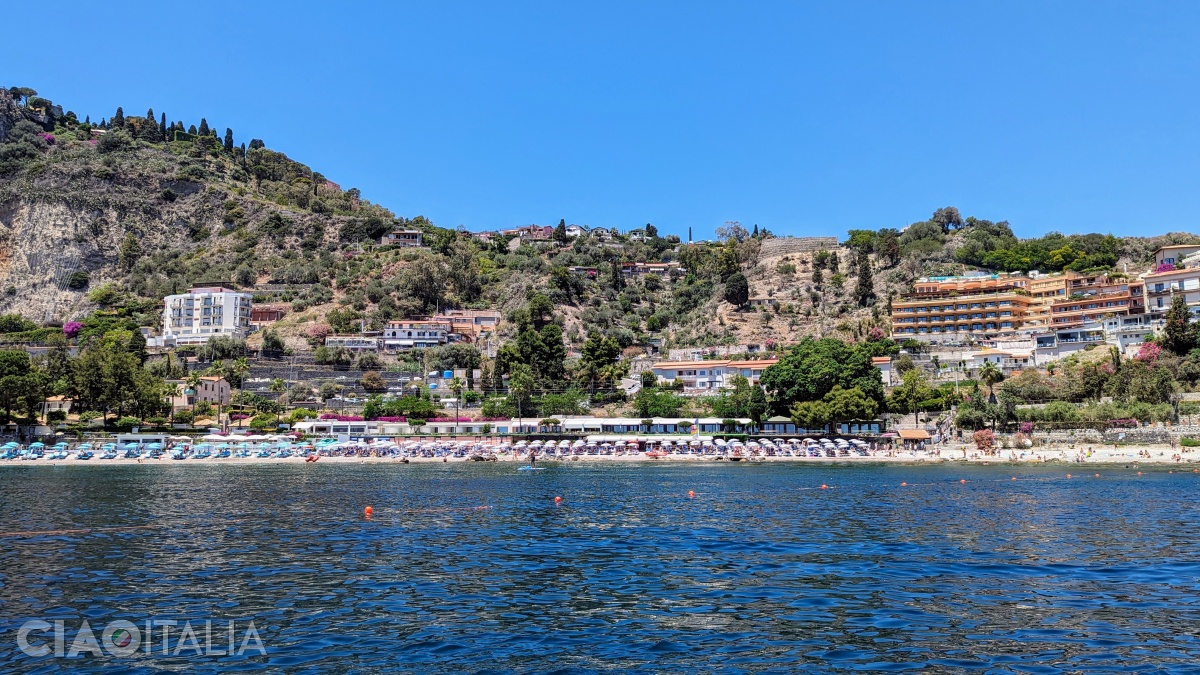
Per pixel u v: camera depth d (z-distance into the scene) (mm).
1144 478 104312
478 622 35562
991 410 155500
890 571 45375
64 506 76125
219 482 103000
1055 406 153375
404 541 56594
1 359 166750
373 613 37094
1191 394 152250
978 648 31250
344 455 152000
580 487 95938
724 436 161875
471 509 74500
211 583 43219
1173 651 30641
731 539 56844
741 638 32938
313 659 30625
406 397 193750
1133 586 41125
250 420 178000
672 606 38125
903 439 156250
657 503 79125
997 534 57938
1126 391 157000
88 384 163375
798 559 49156
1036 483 98125
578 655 30953
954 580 42938
